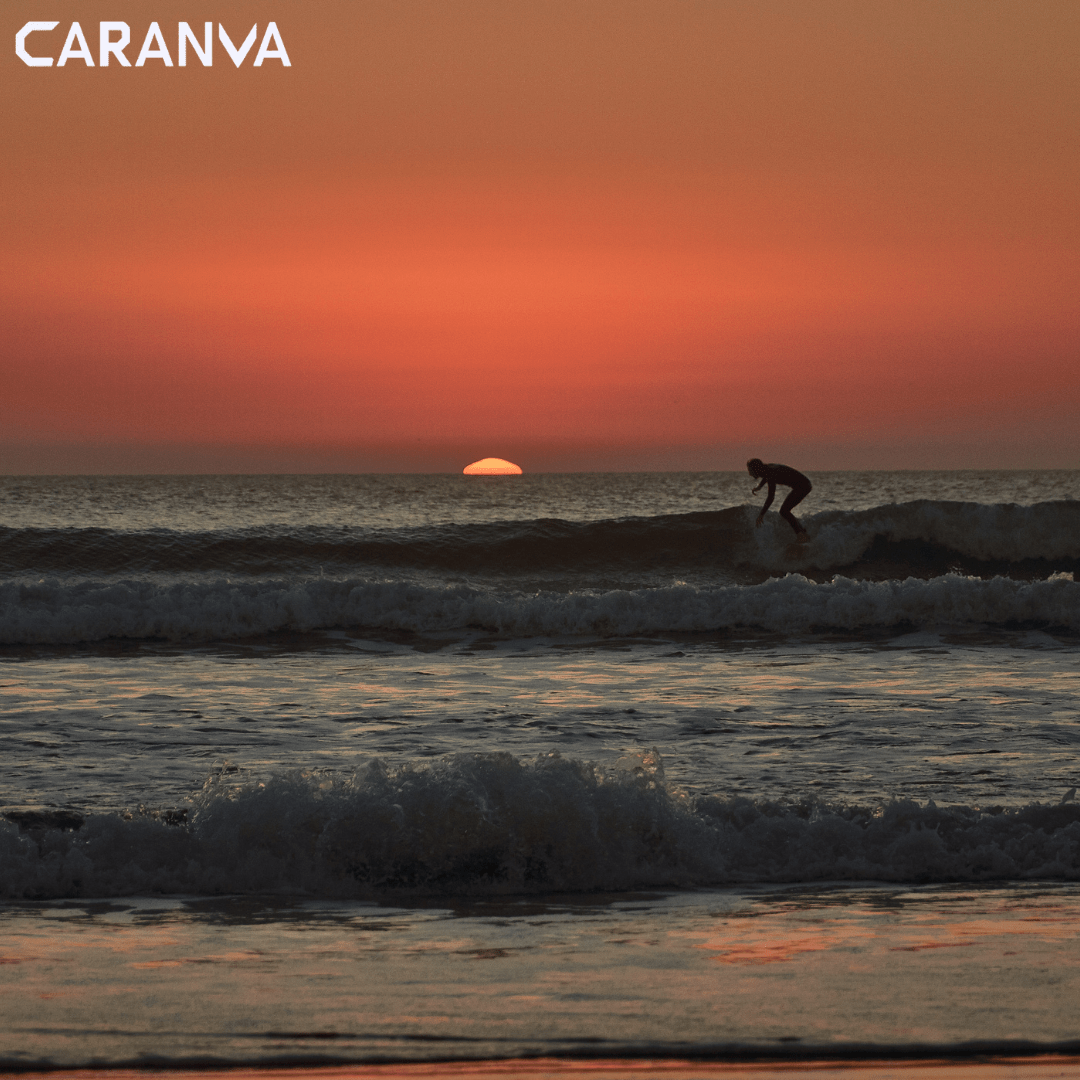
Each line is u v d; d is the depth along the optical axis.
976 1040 12.48
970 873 21.70
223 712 37.62
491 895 20.53
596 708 38.44
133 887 20.59
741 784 27.61
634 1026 12.93
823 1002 13.78
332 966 15.55
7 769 28.88
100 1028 12.90
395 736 33.84
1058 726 34.88
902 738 33.16
